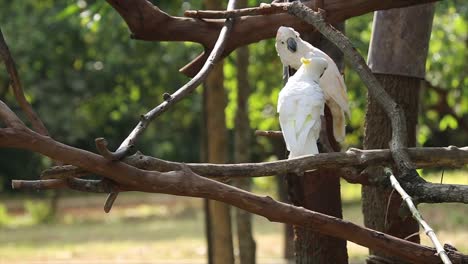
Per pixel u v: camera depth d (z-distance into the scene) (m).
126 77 25.06
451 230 24.23
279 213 5.49
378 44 8.66
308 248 7.98
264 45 16.88
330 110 6.54
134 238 27.67
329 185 7.77
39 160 42.69
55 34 24.91
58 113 29.28
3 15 25.88
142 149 40.16
